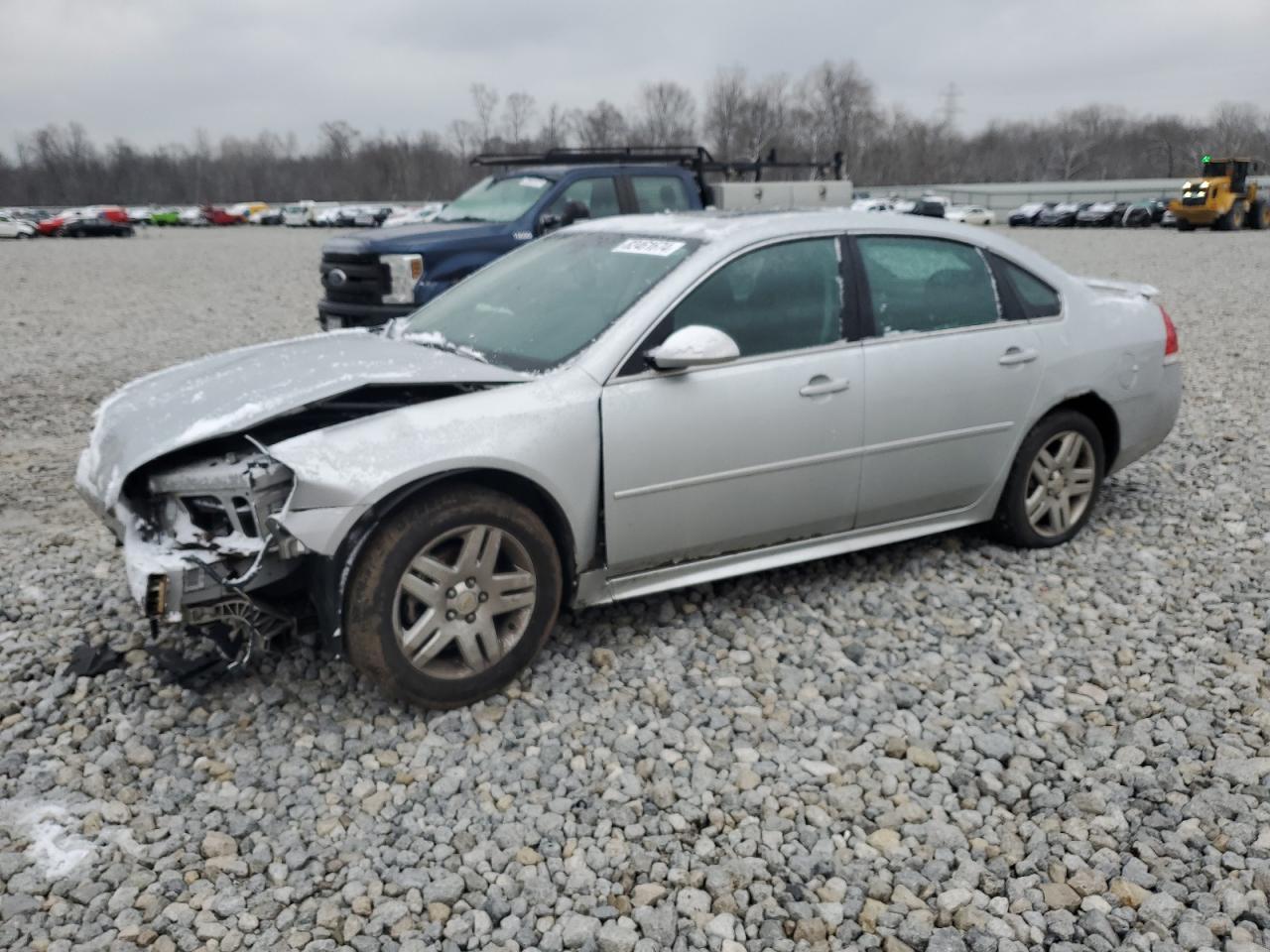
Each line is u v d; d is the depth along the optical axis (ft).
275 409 10.56
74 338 39.68
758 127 274.57
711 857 9.11
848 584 14.49
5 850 9.17
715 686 11.85
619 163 36.06
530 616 11.54
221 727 11.03
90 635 13.07
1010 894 8.64
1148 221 131.64
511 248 28.45
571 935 8.20
